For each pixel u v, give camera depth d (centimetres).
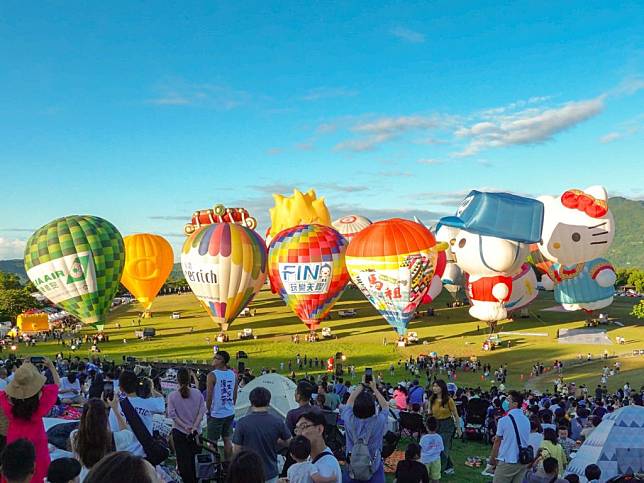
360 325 6059
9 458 431
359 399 698
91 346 5234
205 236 5288
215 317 5344
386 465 1059
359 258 4728
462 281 6856
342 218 9306
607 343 5003
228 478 417
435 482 962
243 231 5366
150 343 5359
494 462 848
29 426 607
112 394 832
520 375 3984
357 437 693
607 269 5784
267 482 680
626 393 2809
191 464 768
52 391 631
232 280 5188
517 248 5069
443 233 6338
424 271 4619
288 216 7225
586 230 5278
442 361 4281
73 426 902
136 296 6931
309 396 813
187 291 13950
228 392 911
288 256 5159
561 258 5428
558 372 4050
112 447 597
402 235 4625
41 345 5438
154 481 337
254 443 679
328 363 4200
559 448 986
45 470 605
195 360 4419
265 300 9188
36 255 4497
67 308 4603
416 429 1103
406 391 1562
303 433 595
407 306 4678
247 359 4525
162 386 1560
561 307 7325
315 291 5144
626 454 978
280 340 5350
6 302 8450
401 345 4928
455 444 1460
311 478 573
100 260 4525
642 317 6194
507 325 5978
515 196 4909
